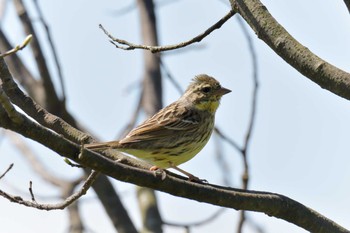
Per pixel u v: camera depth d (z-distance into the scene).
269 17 8.88
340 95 8.58
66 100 13.66
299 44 8.73
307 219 9.51
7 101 7.39
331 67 8.59
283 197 9.48
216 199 9.22
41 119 9.95
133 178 8.64
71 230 15.06
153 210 14.55
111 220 14.54
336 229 9.56
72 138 10.01
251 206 9.35
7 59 14.24
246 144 11.95
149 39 15.74
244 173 11.91
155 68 15.56
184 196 9.09
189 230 14.16
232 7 9.09
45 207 8.70
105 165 8.34
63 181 15.13
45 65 13.39
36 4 12.77
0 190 8.66
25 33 13.69
